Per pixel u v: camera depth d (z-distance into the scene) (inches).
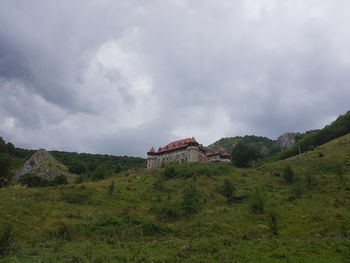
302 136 7775.6
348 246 854.5
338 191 1724.9
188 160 4249.5
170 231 1241.4
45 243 1003.3
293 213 1402.6
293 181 2444.6
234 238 1049.5
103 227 1250.0
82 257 805.2
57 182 2947.8
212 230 1214.9
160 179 2974.9
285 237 1059.9
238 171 3174.2
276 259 764.6
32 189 2085.4
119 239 1102.4
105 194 2081.7
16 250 872.9
